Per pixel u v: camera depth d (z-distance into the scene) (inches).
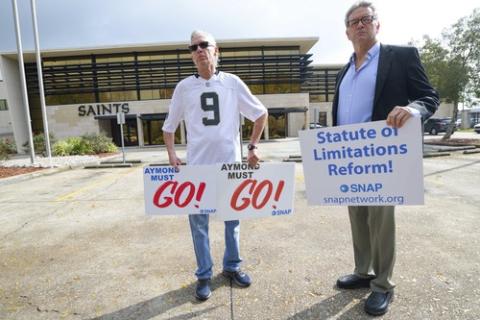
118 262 122.1
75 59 1129.4
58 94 1117.7
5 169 432.1
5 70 1034.7
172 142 97.4
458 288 92.6
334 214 174.6
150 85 1122.7
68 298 96.7
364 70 81.8
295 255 121.5
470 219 157.4
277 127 1192.8
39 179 366.3
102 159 576.4
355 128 78.6
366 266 94.0
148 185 93.4
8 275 113.9
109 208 210.7
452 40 568.1
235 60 1130.0
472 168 318.3
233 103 94.8
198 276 94.7
